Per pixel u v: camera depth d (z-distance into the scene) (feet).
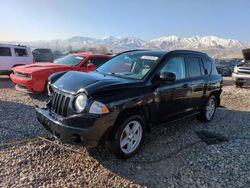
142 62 16.66
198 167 13.83
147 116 15.29
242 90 44.01
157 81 15.60
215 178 12.79
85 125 12.39
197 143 17.12
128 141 14.23
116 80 14.46
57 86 14.17
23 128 17.67
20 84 28.09
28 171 12.35
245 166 14.12
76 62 31.40
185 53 18.97
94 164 13.46
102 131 12.68
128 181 12.17
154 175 12.83
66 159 13.75
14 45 46.37
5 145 14.87
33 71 27.30
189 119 22.85
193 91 18.98
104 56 33.55
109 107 12.66
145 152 15.26
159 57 16.71
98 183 11.85
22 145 15.01
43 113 14.28
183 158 14.82
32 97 27.68
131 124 14.28
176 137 18.01
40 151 14.38
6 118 19.62
